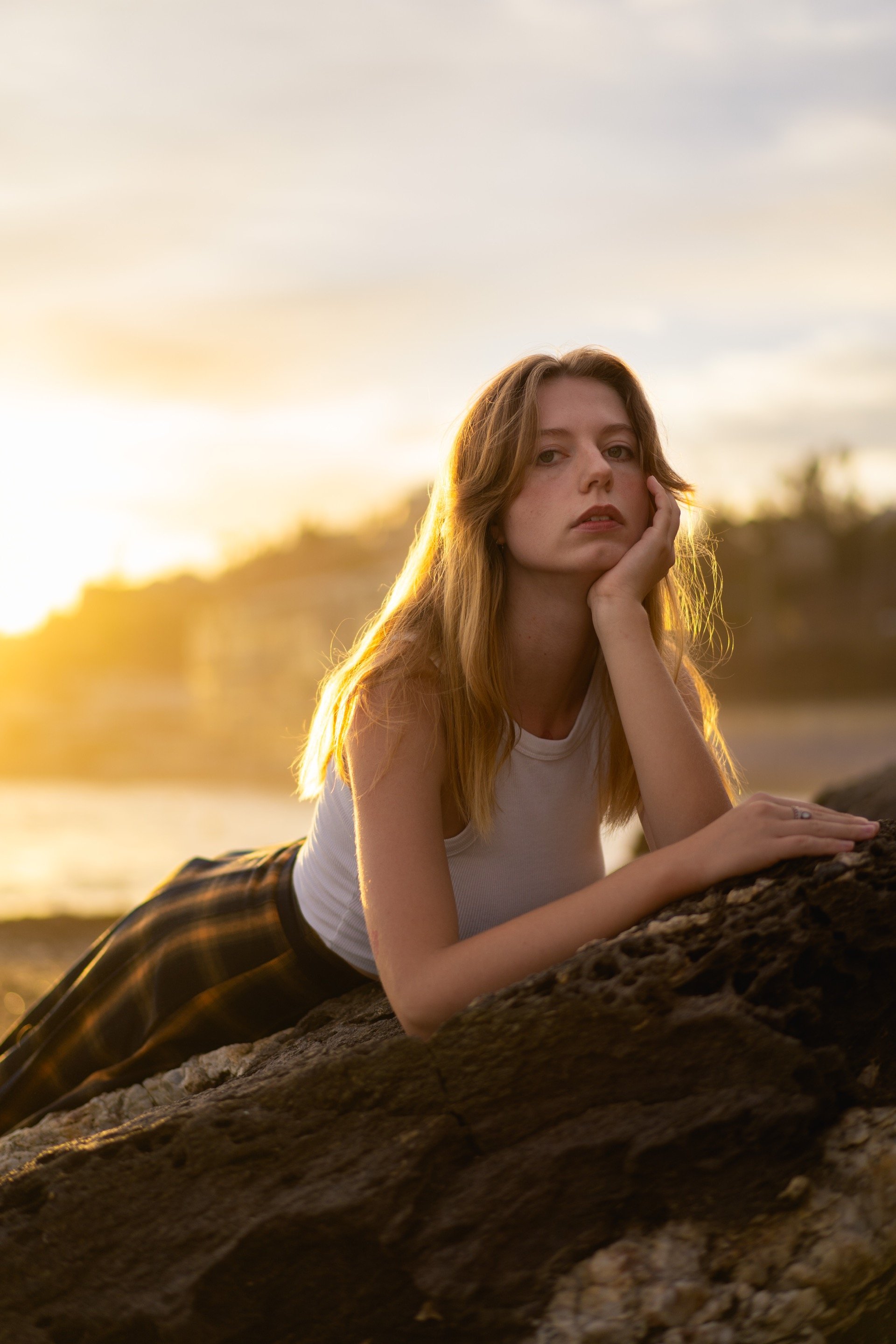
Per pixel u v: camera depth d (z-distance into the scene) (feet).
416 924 6.03
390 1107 5.59
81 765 180.04
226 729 190.70
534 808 7.07
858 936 5.52
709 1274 4.98
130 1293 5.66
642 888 5.72
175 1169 5.81
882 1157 5.18
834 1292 4.98
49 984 17.70
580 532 6.69
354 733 6.55
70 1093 7.86
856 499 199.41
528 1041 5.44
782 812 5.81
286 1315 5.45
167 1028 7.73
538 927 5.80
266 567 374.22
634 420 7.11
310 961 7.48
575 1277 5.08
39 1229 5.88
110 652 394.93
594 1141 5.24
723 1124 5.14
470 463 6.91
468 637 6.64
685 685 7.87
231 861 8.51
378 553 227.61
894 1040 5.60
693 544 7.99
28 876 42.50
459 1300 5.14
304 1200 5.45
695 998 5.37
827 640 179.63
